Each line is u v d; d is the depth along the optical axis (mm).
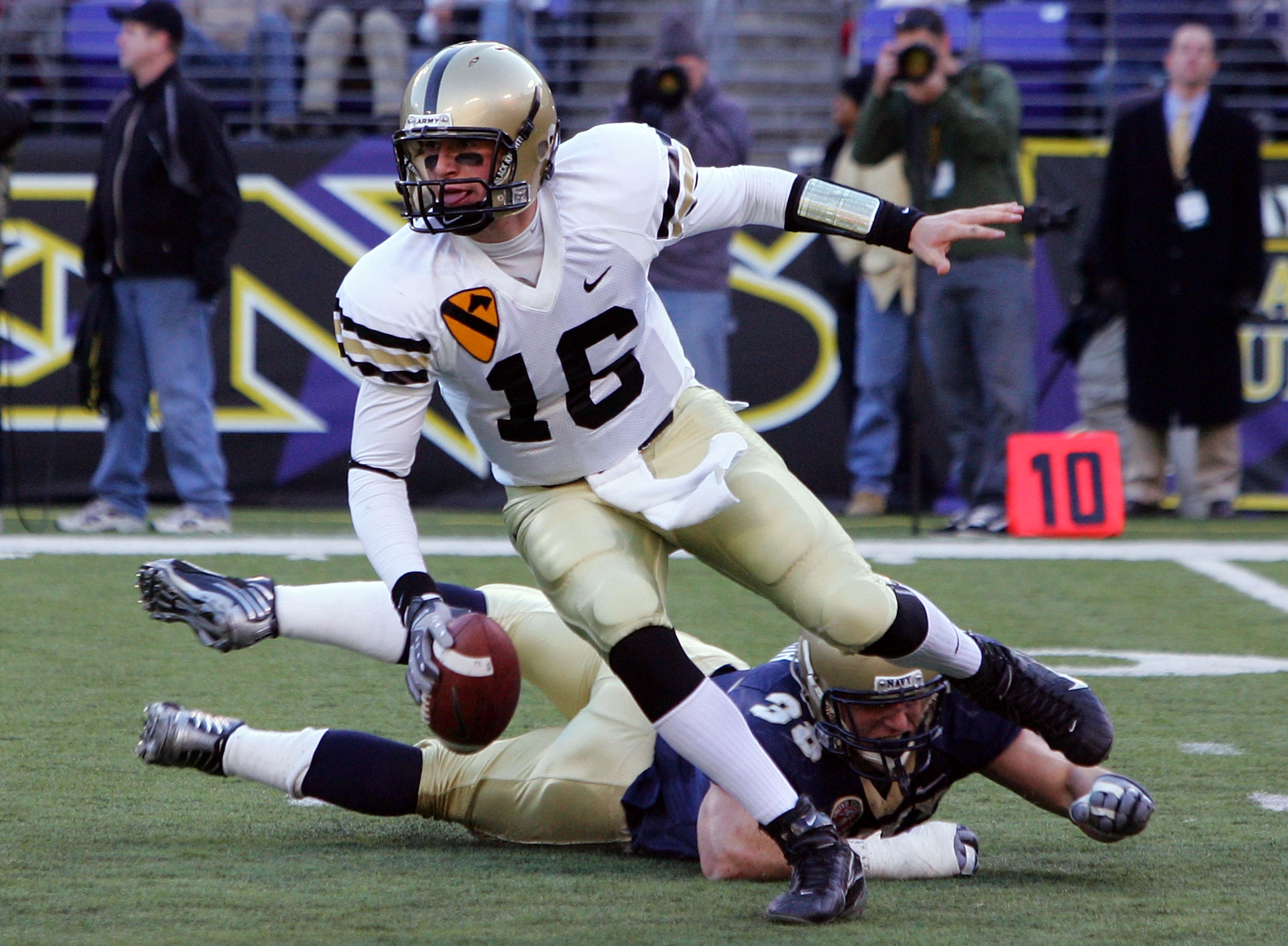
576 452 9594
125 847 9586
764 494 9234
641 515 9492
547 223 9164
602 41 35531
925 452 28594
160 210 23016
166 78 22797
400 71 31578
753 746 8688
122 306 23797
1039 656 15883
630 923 8203
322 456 29016
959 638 8977
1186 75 25859
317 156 28750
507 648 8539
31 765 11469
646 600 8922
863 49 32062
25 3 32062
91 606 17797
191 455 23984
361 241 28828
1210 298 26406
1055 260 29000
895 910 8539
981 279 23625
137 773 11336
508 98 8812
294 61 31453
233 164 23188
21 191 28500
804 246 28625
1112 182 26562
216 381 28906
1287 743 12477
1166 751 12211
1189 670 15242
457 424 29062
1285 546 23672
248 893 8664
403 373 9180
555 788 9656
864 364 27328
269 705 13406
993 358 23953
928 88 22812
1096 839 9484
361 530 9172
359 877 9055
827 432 28766
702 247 24734
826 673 8852
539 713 13562
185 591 10219
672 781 9594
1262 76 31625
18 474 26734
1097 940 7949
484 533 24938
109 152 23078
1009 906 8617
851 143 25984
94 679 14281
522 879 9062
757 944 7855
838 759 9117
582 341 9328
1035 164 29047
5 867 9086
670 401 9922
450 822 10547
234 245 28812
